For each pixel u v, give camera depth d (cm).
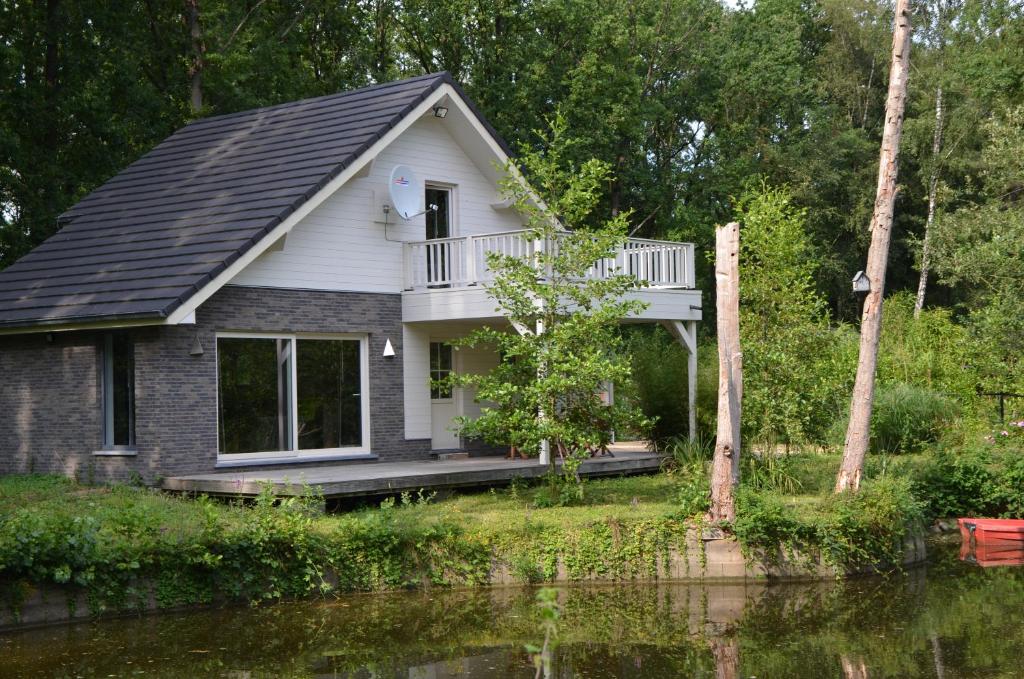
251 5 3375
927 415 2247
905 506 1552
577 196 1648
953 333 2877
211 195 1998
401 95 2114
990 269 2697
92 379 1855
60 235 2098
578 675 1016
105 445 1853
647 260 2209
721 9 4400
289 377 1939
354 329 2030
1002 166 3012
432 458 2158
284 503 1369
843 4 4791
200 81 3173
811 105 4484
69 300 1811
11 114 2814
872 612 1262
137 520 1262
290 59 3428
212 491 1653
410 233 2152
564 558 1400
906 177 4603
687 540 1427
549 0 3609
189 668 1038
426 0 3619
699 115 4178
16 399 1966
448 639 1150
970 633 1162
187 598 1259
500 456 2294
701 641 1136
